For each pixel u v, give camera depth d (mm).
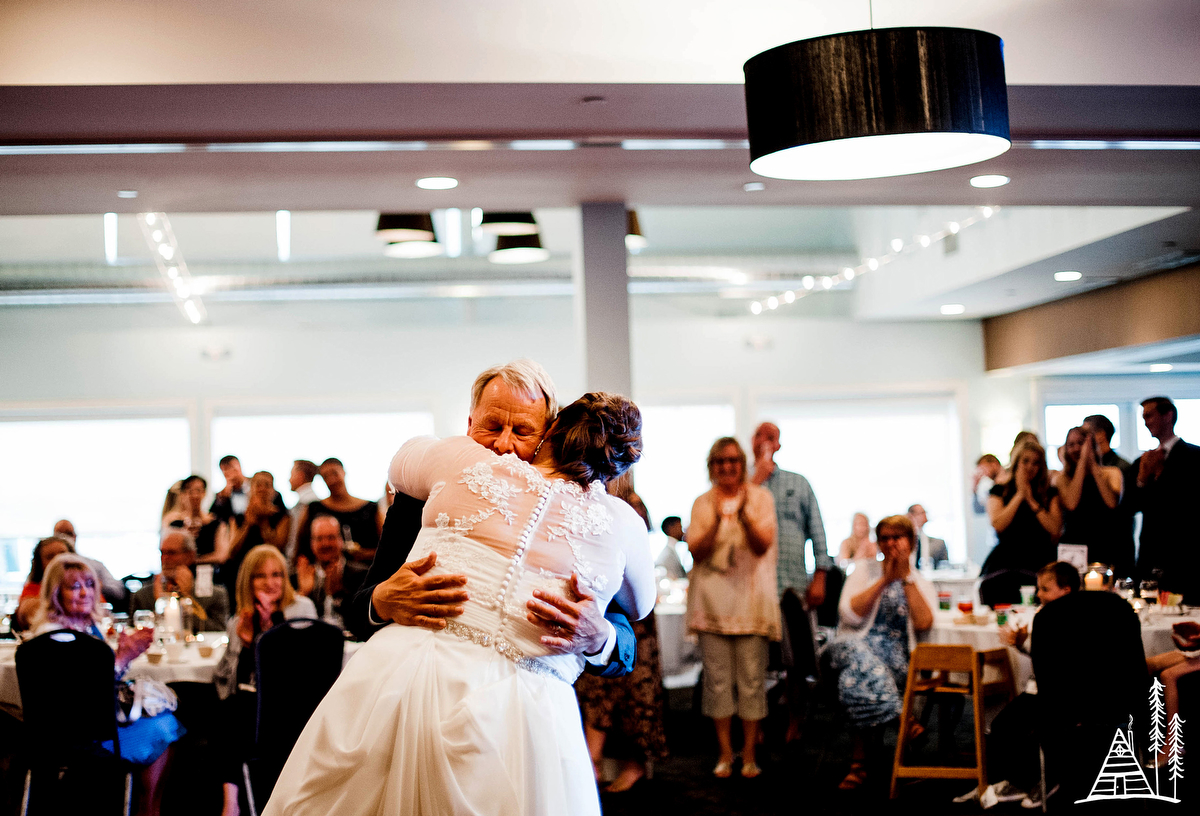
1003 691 5332
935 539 9977
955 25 4184
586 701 5484
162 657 5383
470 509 2094
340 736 1989
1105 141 5023
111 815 5109
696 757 6219
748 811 5078
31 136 4469
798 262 11984
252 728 4777
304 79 3895
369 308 11922
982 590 6703
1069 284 10164
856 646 5414
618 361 5902
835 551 12453
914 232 10984
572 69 4020
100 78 3838
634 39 4051
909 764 5777
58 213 5812
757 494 5617
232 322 11797
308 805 1983
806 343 12477
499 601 2033
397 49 3938
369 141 4633
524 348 11992
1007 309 11930
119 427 11680
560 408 2316
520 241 9203
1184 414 12969
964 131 2930
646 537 2240
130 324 11672
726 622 5605
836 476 12555
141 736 4777
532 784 1956
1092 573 5863
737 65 4094
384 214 7973
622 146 4777
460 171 5164
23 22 3830
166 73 3855
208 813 5223
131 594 7590
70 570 5074
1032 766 5020
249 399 11727
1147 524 6410
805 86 2963
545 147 4758
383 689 1994
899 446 12633
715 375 12359
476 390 2277
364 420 11953
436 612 2018
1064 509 7145
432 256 11734
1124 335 10031
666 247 12617
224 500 8578
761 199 6023
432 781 1931
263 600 4902
